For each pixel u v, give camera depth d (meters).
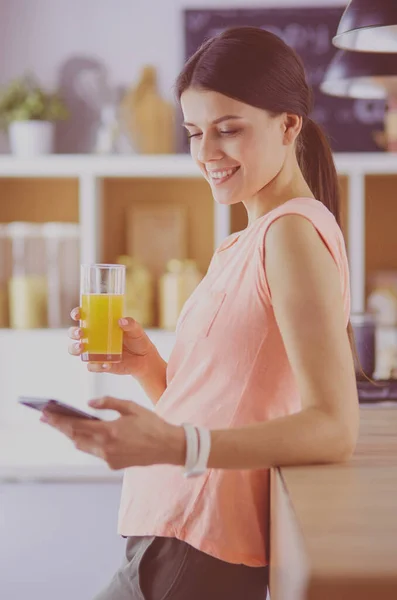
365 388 1.98
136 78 4.32
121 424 1.02
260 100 1.19
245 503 1.21
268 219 1.16
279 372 1.18
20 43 4.33
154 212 4.31
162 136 4.06
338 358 1.07
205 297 1.24
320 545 0.82
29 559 2.97
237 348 1.19
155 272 4.32
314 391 1.07
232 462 1.05
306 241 1.11
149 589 1.24
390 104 3.98
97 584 2.75
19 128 4.04
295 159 1.30
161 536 1.23
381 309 3.96
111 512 3.46
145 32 4.31
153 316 4.30
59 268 4.16
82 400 4.02
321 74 4.25
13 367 4.04
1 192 4.41
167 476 1.24
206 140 1.22
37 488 3.77
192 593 1.22
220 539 1.20
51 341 4.03
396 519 0.91
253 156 1.20
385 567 0.76
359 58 2.54
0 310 4.15
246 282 1.18
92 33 4.32
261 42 1.20
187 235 4.36
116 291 1.45
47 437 4.10
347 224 4.21
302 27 4.25
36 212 4.41
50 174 4.07
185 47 4.27
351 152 4.22
